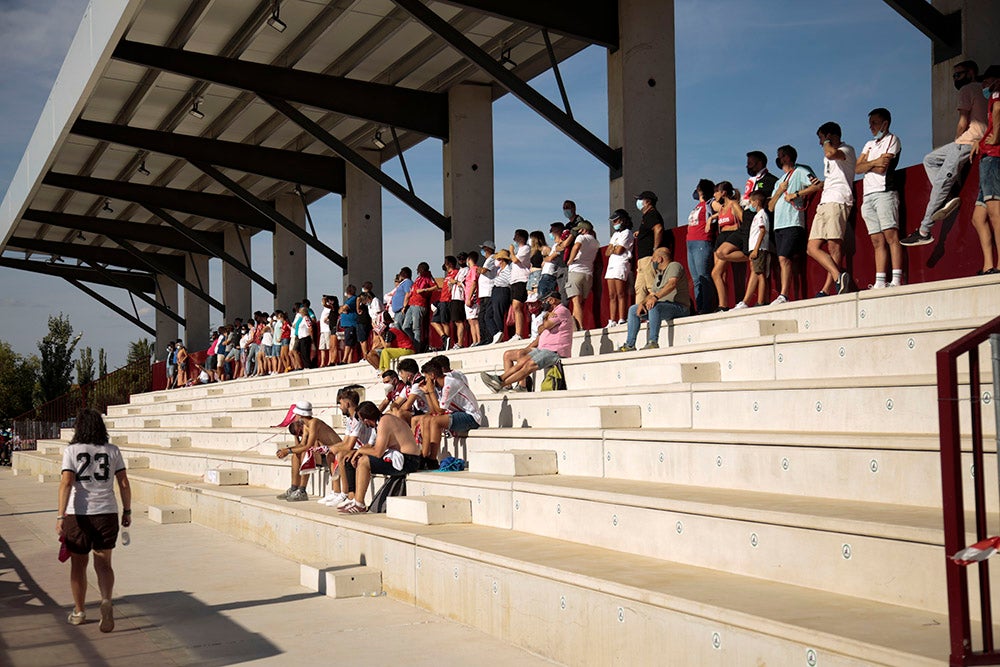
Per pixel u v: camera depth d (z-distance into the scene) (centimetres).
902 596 436
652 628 480
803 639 394
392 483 907
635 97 1473
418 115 2072
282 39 1900
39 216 3297
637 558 592
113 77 2088
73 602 812
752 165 1019
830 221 884
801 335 734
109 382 3750
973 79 816
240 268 3022
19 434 3669
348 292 1933
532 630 583
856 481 536
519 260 1362
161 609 768
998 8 1070
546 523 702
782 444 583
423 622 677
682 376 808
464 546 661
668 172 1473
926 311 745
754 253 979
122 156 2703
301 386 1947
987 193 743
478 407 980
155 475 1720
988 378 547
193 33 1878
